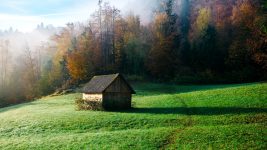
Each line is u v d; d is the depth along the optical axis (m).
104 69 118.25
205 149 29.67
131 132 38.00
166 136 35.00
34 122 48.59
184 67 116.75
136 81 110.19
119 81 62.53
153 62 117.88
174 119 45.69
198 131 36.41
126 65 123.12
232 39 122.19
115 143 33.34
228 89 69.19
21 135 41.62
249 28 112.94
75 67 115.94
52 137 38.38
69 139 36.28
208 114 48.22
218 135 33.97
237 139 32.03
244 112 46.97
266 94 57.47
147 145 32.09
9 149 33.91
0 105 119.81
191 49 121.50
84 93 68.56
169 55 118.38
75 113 55.38
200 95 67.25
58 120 48.62
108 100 60.97
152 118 46.97
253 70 101.25
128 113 53.34
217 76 105.94
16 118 54.06
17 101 125.50
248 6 120.12
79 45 126.06
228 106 52.66
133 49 121.50
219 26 129.75
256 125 38.12
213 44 119.38
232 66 112.25
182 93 76.25
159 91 88.56
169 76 113.12
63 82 125.94
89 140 35.12
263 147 29.16
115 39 126.88
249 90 63.09
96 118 48.62
